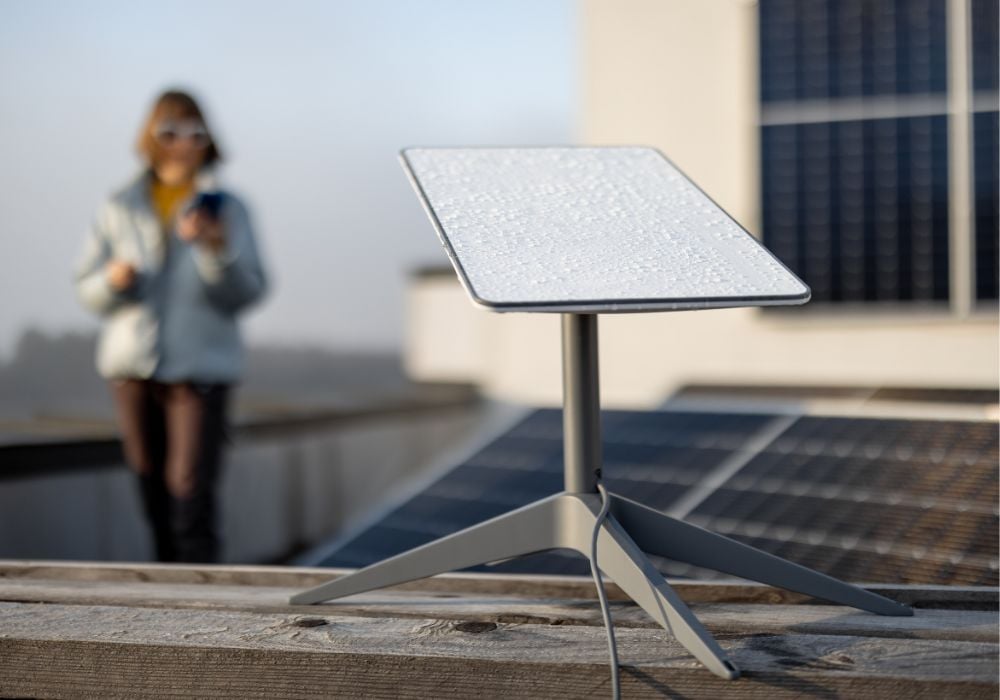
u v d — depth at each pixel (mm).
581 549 1192
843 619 1272
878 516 2273
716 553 1227
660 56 4488
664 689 1105
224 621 1306
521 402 5477
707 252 1132
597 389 1225
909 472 2514
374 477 6449
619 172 1376
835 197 4230
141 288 3225
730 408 3619
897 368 4156
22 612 1363
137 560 4863
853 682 1077
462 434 5812
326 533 6090
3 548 4266
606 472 3170
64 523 4516
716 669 1045
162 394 3344
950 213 4035
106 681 1231
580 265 1070
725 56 4379
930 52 4031
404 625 1274
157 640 1227
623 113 4570
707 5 4398
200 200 3041
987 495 2254
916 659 1119
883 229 4160
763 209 4359
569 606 1352
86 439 3852
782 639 1195
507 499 3293
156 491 3422
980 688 1054
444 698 1154
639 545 1222
